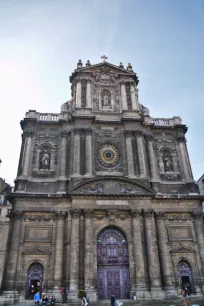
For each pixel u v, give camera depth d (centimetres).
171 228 3300
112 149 3725
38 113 3884
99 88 4197
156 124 4081
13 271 2825
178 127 4019
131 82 4272
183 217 3372
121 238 3197
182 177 3691
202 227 3334
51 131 3775
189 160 3828
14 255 2895
